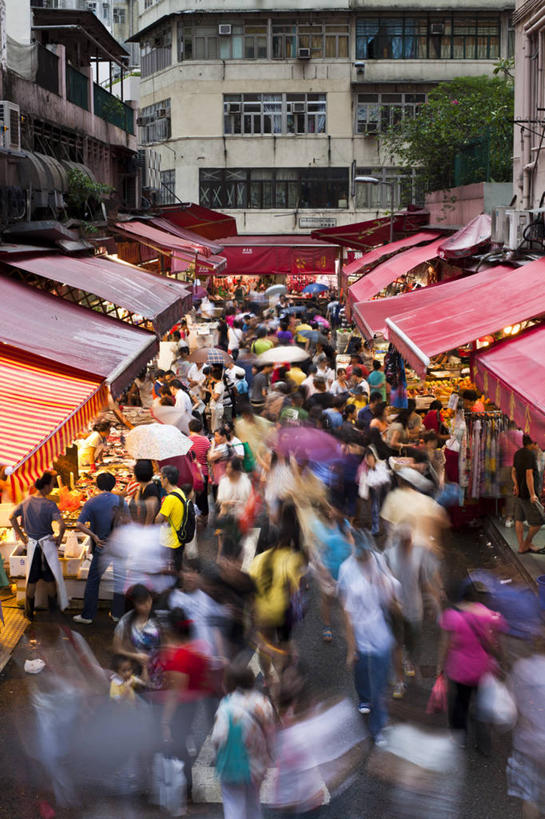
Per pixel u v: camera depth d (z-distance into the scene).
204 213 31.64
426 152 27.48
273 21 44.31
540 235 15.82
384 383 17.84
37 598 10.29
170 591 7.75
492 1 43.31
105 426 13.94
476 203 21.62
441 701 7.74
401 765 6.95
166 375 17.81
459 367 19.83
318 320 31.31
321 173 45.16
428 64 44.06
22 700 8.12
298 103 44.84
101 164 25.62
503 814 6.44
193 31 44.62
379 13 43.75
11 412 8.55
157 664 6.99
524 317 11.96
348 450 12.70
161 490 10.42
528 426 9.26
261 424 14.18
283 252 39.94
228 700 5.86
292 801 5.98
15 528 10.04
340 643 9.35
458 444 12.95
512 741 7.32
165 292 16.64
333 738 6.75
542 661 7.12
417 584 8.32
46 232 15.12
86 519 9.82
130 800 6.59
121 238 24.48
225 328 26.83
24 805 6.54
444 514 8.68
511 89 27.53
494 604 8.48
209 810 6.52
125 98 43.78
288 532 8.55
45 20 23.20
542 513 11.24
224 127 45.16
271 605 8.18
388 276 21.67
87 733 7.26
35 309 12.51
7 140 14.70
